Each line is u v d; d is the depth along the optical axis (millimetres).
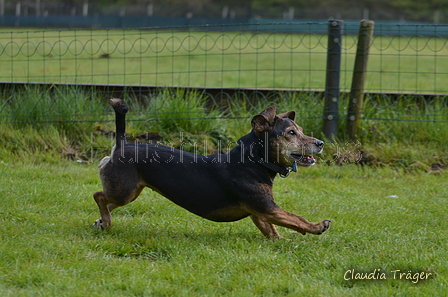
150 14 55531
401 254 5680
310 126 10195
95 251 5668
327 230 6551
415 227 6703
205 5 60438
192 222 6852
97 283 4859
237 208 6074
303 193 8211
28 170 8820
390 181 8836
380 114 10422
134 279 4852
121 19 45625
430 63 24344
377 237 6316
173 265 5336
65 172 8914
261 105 10984
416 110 10500
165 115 10352
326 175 9180
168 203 7570
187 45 28547
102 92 11242
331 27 9875
